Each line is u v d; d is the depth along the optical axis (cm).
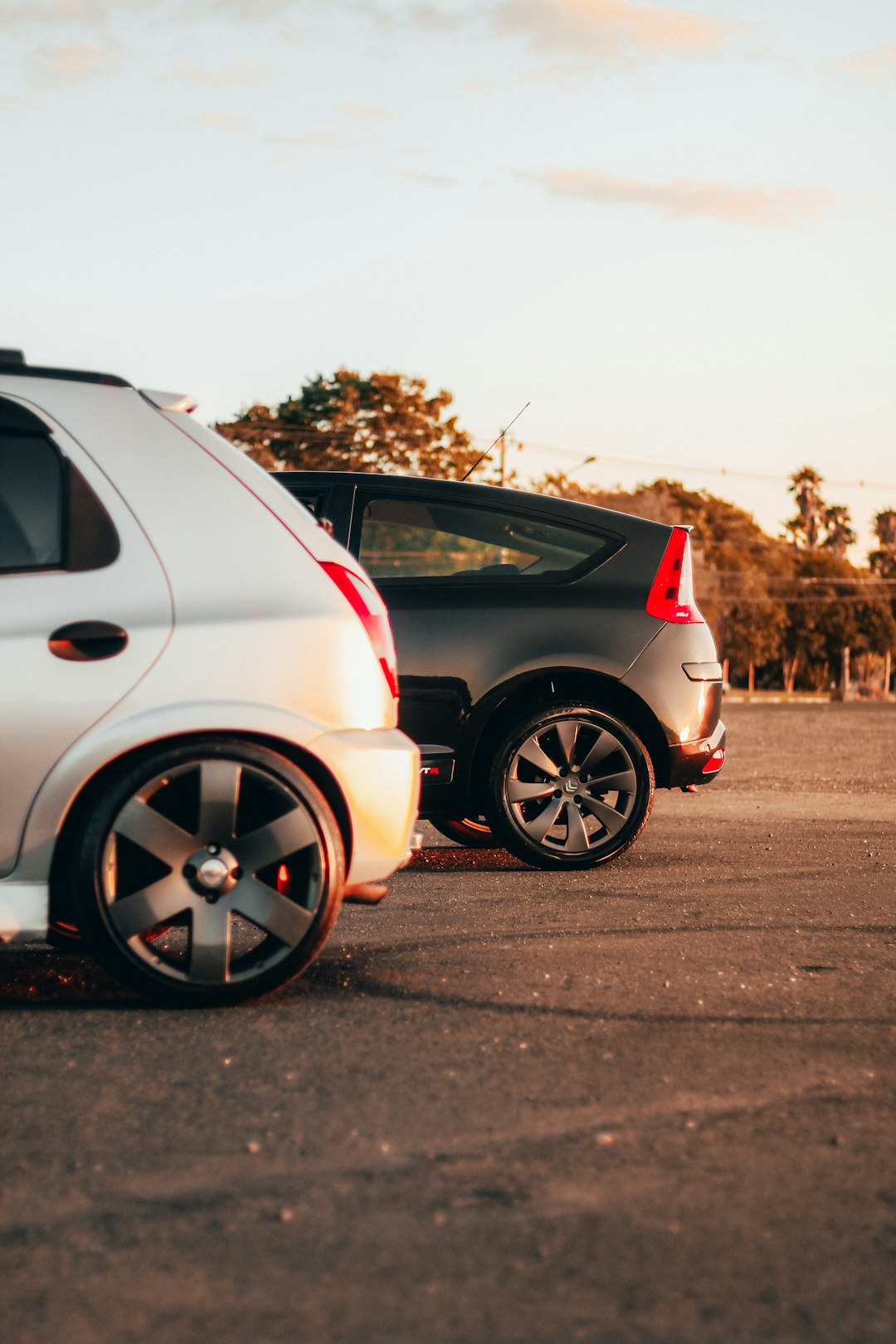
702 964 506
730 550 8831
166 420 464
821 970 499
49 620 434
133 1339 238
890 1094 363
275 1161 314
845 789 1274
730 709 4131
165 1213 287
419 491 736
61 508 445
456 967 500
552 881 692
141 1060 387
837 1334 241
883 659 8769
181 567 449
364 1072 377
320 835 442
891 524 10325
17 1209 289
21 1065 382
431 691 706
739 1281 260
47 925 434
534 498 743
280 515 467
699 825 947
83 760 430
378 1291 255
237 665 445
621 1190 300
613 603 727
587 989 468
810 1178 307
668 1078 374
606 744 721
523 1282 259
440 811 713
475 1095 359
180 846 435
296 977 481
